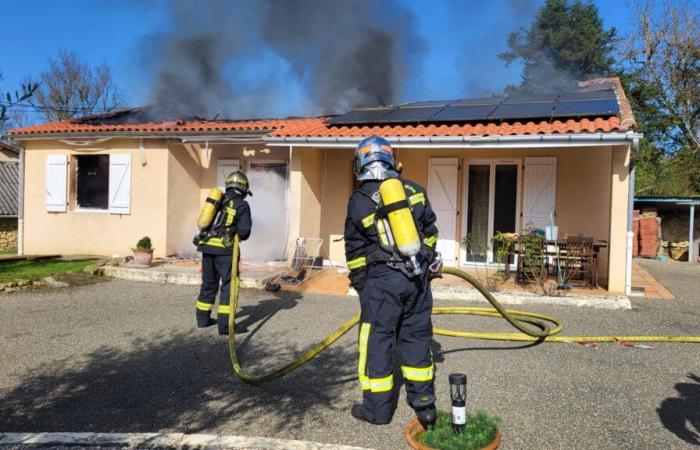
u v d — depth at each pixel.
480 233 9.85
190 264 9.87
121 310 6.71
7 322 6.07
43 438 3.11
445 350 5.00
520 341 5.31
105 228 11.32
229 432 3.28
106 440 3.09
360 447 3.05
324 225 10.49
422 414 3.21
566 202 9.23
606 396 3.84
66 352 4.95
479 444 2.98
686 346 5.15
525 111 8.69
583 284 7.87
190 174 11.37
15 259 10.51
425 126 8.98
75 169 11.77
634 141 7.11
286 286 8.20
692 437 3.19
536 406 3.66
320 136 8.82
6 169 20.17
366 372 3.42
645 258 15.20
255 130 10.13
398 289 3.24
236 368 4.30
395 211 3.19
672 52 22.02
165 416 3.51
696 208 17.05
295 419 3.46
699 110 22.16
